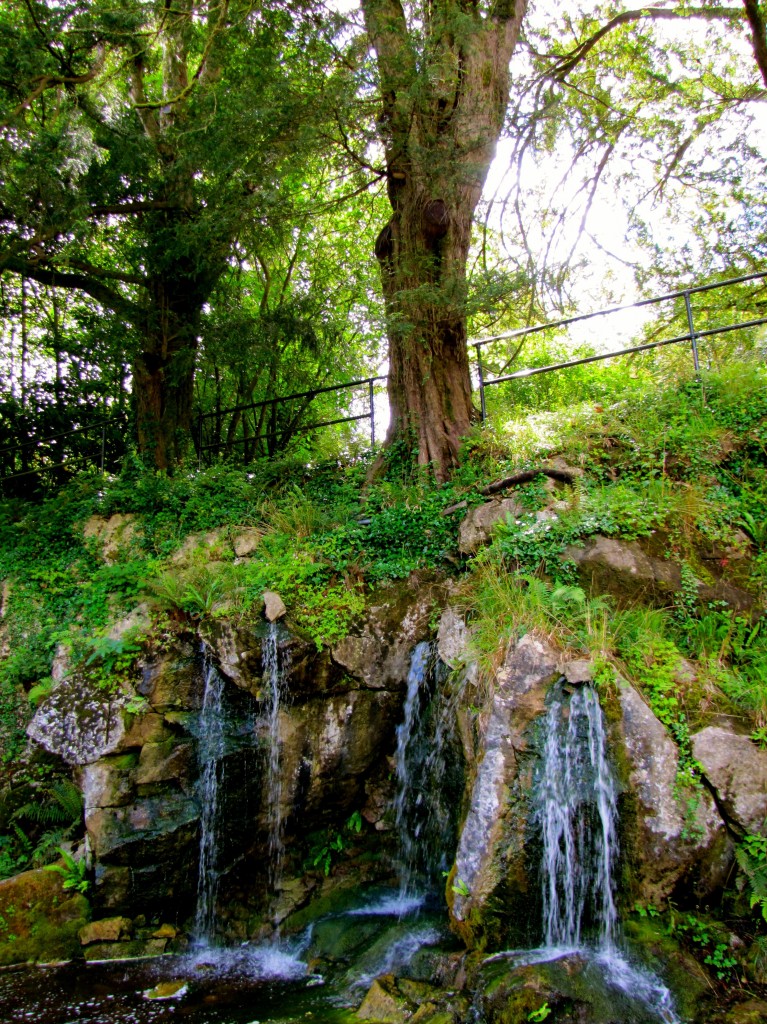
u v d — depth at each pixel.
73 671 6.98
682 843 4.71
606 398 8.92
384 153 9.80
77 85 9.48
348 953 5.64
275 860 6.64
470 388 9.48
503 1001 4.24
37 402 13.03
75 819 6.91
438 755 6.43
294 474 10.31
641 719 5.05
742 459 7.40
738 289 14.17
